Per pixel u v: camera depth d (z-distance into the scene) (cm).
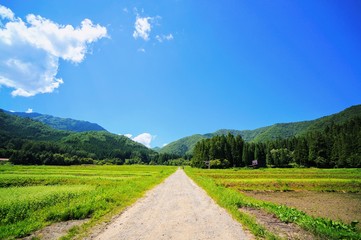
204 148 14738
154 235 1116
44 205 1809
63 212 1441
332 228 1254
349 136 11756
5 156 14700
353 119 16325
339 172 7369
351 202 3070
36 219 1377
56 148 19112
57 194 2231
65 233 1143
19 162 12694
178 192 2870
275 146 16825
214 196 2408
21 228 1165
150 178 4766
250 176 6059
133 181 3778
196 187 3519
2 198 2012
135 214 1580
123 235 1112
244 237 1093
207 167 13612
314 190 4278
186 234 1136
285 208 1780
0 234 1073
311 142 12738
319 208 2645
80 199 1923
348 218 2162
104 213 1556
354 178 5438
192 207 1866
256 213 1638
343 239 1100
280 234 1138
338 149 11569
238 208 1809
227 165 13500
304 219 1411
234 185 4394
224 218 1479
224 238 1078
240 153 14375
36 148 17500
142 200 2205
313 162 12675
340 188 4350
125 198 2173
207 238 1076
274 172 7662
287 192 4069
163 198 2355
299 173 7000
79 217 1451
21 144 18862
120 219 1432
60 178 4456
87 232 1155
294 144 16225
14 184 4062
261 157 14262
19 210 1563
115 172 7256
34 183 4175
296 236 1112
